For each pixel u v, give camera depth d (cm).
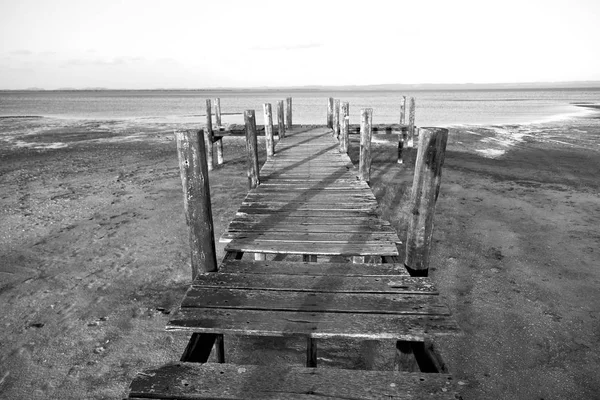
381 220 493
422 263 319
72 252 611
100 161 1408
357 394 199
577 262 569
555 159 1397
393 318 257
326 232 452
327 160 909
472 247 627
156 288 501
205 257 331
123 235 682
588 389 329
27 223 741
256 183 671
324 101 7306
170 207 839
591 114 3606
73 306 457
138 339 396
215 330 245
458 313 440
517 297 473
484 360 364
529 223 738
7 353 373
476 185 1033
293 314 263
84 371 350
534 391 327
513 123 2723
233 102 6819
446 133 288
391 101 6706
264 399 196
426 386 204
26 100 8325
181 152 307
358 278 318
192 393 200
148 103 6950
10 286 503
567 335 399
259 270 337
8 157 1485
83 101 7838
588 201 884
